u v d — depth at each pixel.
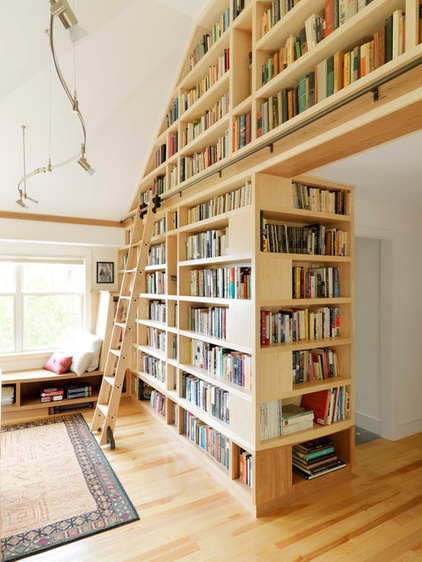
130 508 2.37
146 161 3.91
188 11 2.77
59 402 4.12
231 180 2.57
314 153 1.99
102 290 5.04
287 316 2.53
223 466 2.71
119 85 3.07
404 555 1.98
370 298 3.85
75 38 1.48
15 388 4.07
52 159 3.53
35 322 4.73
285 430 2.47
